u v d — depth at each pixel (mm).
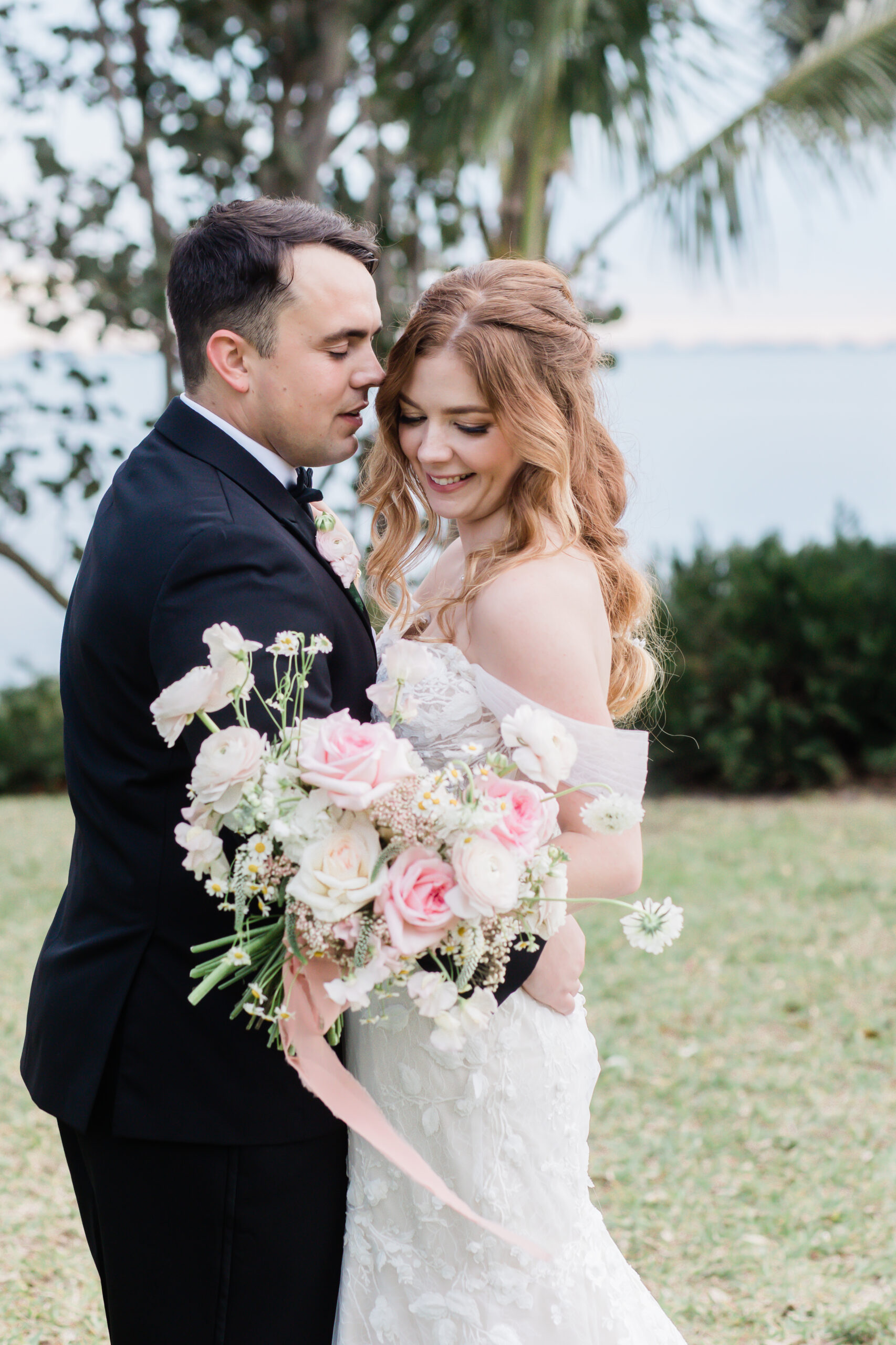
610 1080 4039
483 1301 1878
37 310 5668
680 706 8242
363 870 1546
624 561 2189
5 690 9773
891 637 8023
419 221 6961
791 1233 3174
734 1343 2756
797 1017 4473
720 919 5457
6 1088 3951
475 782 1641
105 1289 1930
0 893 6004
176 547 1753
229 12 5918
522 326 1980
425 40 6012
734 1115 3799
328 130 6164
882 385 52438
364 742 1581
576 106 6301
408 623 2160
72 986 1859
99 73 5824
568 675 1899
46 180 5625
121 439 5773
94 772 1869
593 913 5652
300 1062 1685
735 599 8352
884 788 8008
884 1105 3816
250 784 1566
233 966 1602
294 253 1892
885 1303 2850
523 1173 1904
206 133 5832
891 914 5469
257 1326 1849
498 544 2037
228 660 1585
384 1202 1902
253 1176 1814
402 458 2246
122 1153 1827
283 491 1930
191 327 1946
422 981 1582
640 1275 3029
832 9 7156
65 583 6445
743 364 69875
